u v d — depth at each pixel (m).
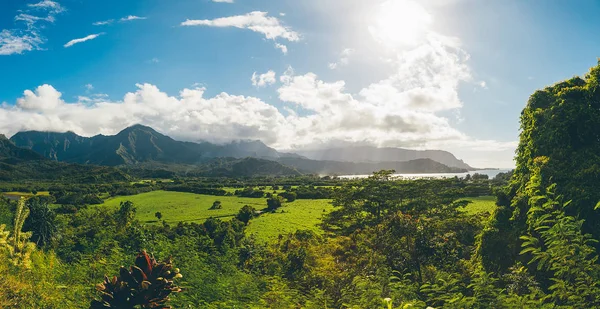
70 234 31.69
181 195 145.25
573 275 4.76
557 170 15.52
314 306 8.06
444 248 15.82
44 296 5.28
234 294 8.16
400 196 54.56
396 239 16.23
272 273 21.94
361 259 20.25
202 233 43.47
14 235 7.10
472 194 105.50
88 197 113.56
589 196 13.56
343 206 60.81
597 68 16.66
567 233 4.61
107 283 2.81
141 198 134.12
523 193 17.91
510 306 5.15
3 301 4.88
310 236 48.75
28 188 131.62
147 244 10.45
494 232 19.27
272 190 161.12
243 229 63.47
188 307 6.41
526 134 21.00
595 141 16.03
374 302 6.62
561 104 17.42
